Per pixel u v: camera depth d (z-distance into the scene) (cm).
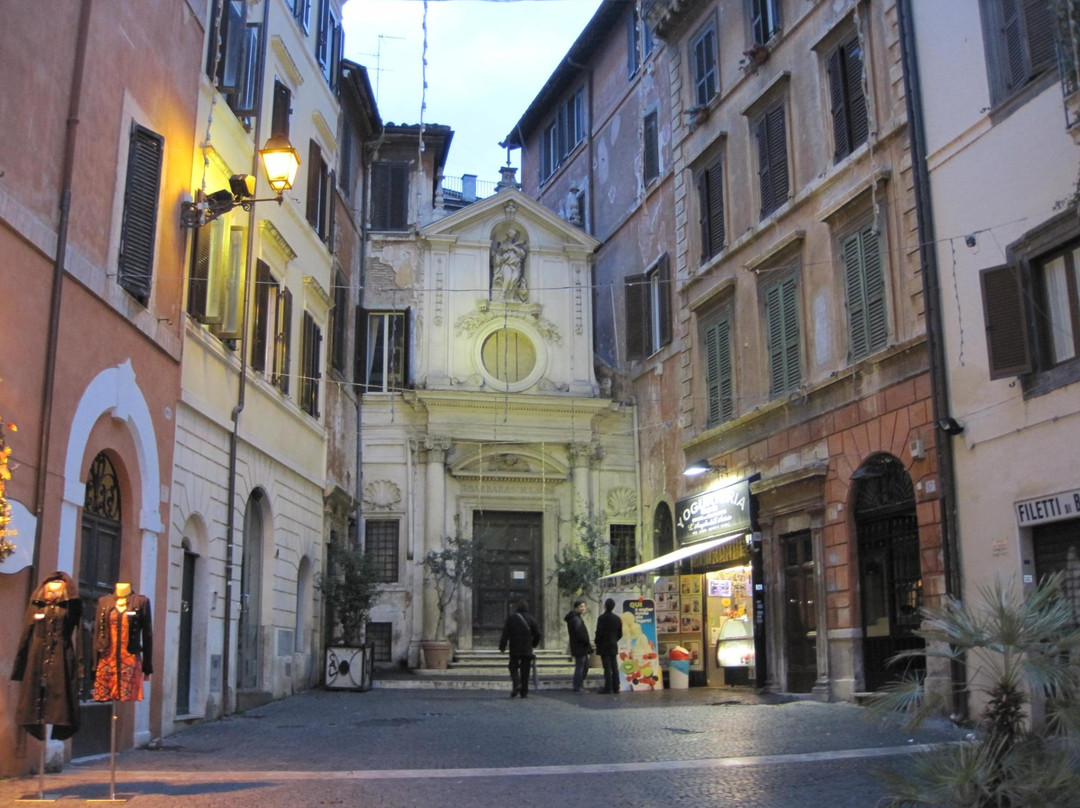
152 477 1313
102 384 1170
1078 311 1311
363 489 2767
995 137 1453
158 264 1358
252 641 1867
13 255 990
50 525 1050
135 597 942
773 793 914
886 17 1756
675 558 2153
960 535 1488
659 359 2675
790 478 1916
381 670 2641
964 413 1491
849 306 1831
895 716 790
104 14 1195
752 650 2138
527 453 2833
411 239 2889
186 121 1470
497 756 1156
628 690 2164
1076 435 1287
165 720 1361
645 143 2803
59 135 1093
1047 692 732
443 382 2806
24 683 887
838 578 1808
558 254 2966
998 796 719
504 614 2800
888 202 1730
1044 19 1372
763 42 2184
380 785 951
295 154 1367
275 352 1941
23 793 891
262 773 1024
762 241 2139
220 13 1631
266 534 1908
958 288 1516
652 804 865
